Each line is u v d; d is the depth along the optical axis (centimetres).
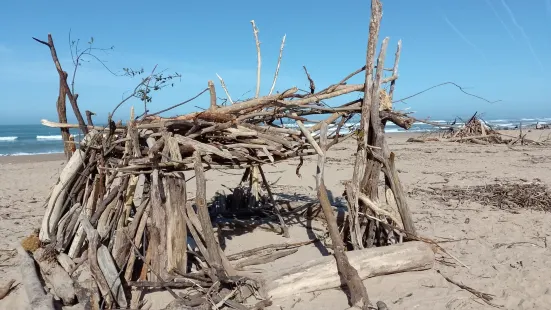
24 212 908
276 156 558
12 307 461
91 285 437
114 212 491
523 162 1609
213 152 493
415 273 532
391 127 5591
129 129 505
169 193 490
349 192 562
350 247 608
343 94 561
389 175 561
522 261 585
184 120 515
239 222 723
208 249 459
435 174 1322
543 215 818
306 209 774
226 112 537
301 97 560
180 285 465
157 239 481
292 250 606
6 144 3900
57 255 481
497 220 790
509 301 472
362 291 443
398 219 567
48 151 3141
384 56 543
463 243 667
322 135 530
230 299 448
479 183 1149
